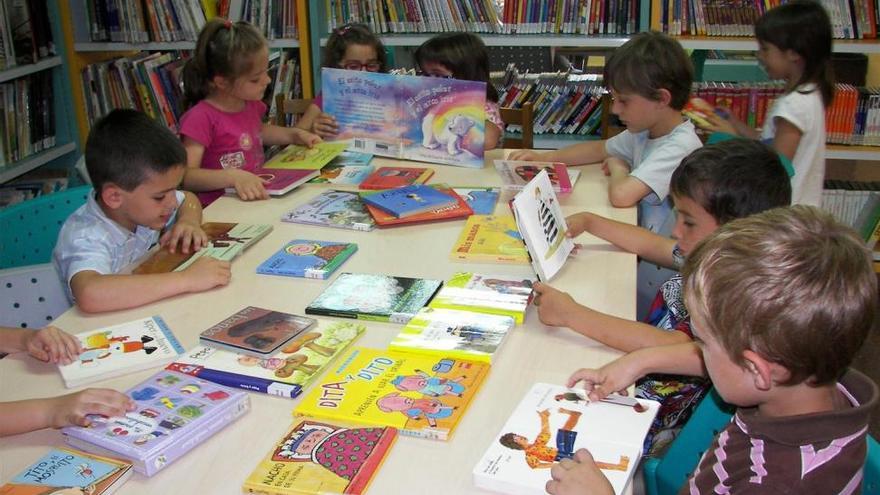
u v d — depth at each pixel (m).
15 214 2.08
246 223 1.95
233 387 1.24
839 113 3.31
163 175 1.76
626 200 2.04
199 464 1.06
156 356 1.33
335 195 2.14
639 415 1.14
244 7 3.48
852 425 0.89
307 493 0.98
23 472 1.03
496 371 1.27
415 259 1.72
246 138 2.58
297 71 3.54
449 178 2.30
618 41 3.32
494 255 1.69
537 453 1.04
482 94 2.32
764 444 0.93
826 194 3.43
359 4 3.46
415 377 1.23
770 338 0.89
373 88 2.46
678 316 1.56
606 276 1.63
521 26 3.39
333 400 1.17
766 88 3.37
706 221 1.54
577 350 1.34
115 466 1.03
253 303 1.53
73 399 1.14
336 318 1.45
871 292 0.92
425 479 1.02
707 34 3.28
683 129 2.15
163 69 3.68
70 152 3.74
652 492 1.37
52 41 3.58
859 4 3.15
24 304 1.79
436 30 3.46
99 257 1.70
